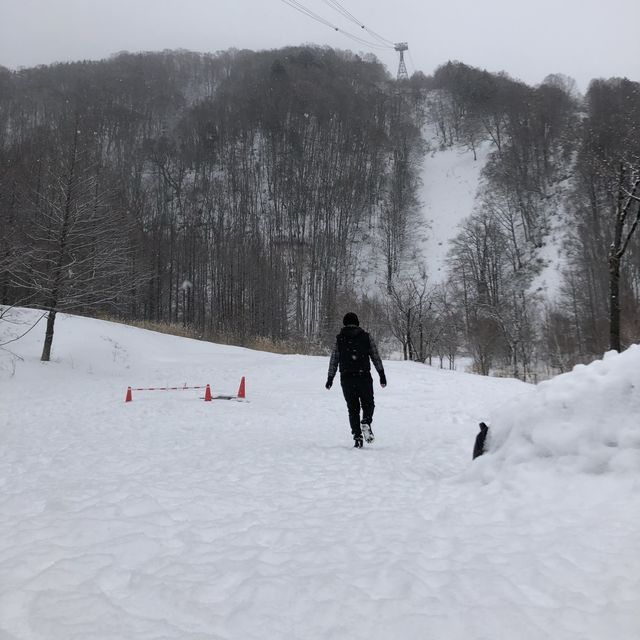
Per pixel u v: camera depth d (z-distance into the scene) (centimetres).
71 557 264
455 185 8338
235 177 8575
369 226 7762
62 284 2095
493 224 6231
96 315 3506
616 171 1480
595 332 3825
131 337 2708
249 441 716
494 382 1538
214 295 5428
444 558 260
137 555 272
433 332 3762
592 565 237
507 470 393
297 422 946
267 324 5100
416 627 191
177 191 8200
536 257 5944
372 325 4200
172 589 226
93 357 2280
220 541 294
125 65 12750
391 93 12481
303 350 4019
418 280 6306
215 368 2241
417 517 338
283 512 354
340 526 319
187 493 407
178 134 9988
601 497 322
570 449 370
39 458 600
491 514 331
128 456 598
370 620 198
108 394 1470
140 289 3791
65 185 2141
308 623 197
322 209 8025
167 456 595
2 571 245
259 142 9600
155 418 998
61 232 2092
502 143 8781
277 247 6856
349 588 223
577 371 422
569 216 6344
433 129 10644
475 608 203
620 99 6488
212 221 7425
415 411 1042
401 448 645
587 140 3002
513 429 421
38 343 2288
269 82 11169
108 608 209
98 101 9831
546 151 7519
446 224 7444
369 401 660
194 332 3816
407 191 8288
